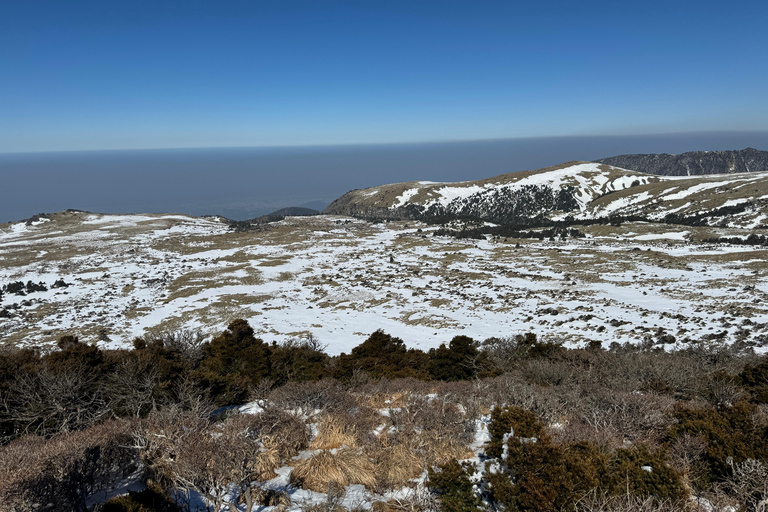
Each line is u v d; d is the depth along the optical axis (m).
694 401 13.08
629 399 10.86
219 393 16.20
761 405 12.70
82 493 7.03
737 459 7.22
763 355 23.69
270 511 7.18
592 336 34.81
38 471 6.64
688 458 7.94
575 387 14.45
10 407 12.38
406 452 9.09
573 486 6.30
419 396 13.95
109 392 13.94
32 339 40.91
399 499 7.44
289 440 10.02
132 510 6.29
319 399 13.77
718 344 27.45
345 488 8.20
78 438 8.80
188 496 7.05
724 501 6.54
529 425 8.61
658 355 21.44
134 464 8.65
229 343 23.14
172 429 8.66
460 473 7.23
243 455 6.93
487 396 13.97
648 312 40.44
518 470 7.05
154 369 14.70
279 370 21.88
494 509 6.77
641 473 6.62
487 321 43.72
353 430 10.96
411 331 42.31
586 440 7.76
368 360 25.11
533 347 25.19
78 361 14.61
